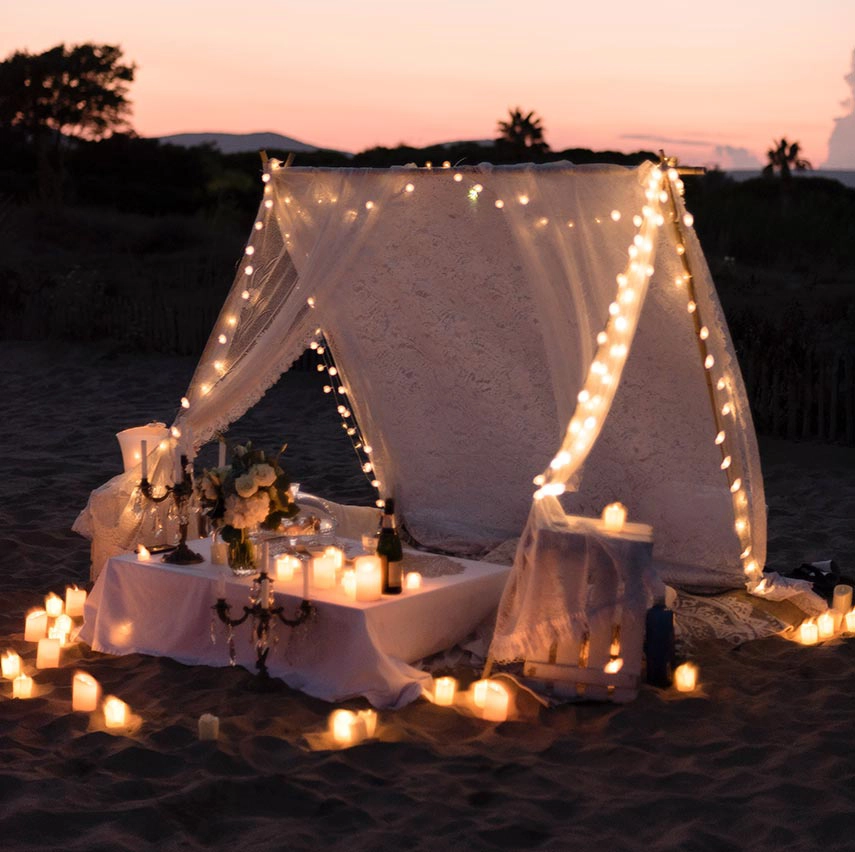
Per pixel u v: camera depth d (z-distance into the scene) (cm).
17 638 651
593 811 445
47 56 4338
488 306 745
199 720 510
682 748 509
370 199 703
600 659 568
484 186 686
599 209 634
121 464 1144
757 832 430
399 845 415
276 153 4472
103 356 1811
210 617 606
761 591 701
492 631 639
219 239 3228
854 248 2781
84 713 535
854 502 1001
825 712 550
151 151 4309
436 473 796
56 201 3616
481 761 490
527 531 586
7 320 2006
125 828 423
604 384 601
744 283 2300
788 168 3950
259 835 421
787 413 1273
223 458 699
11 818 423
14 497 985
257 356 696
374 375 784
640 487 738
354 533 755
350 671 558
